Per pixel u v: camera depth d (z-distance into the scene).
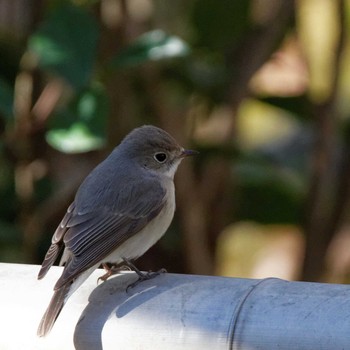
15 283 7.21
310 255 12.62
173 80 12.01
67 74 9.95
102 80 11.20
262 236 15.73
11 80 11.69
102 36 11.45
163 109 11.65
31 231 11.27
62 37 10.07
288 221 12.84
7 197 11.48
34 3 11.77
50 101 11.10
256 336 6.42
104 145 10.99
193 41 12.06
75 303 7.10
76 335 6.86
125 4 11.50
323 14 14.25
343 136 12.93
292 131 14.18
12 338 6.92
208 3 11.91
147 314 6.75
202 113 12.30
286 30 12.34
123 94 11.45
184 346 6.58
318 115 12.27
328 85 12.33
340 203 12.73
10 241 11.11
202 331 6.55
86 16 10.16
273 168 12.89
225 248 14.76
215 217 12.29
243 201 12.66
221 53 12.13
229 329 6.48
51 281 7.41
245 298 6.59
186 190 11.57
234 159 12.19
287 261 15.55
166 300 6.81
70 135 10.23
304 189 12.83
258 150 12.99
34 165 11.43
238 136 12.40
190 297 6.75
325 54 14.02
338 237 12.91
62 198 11.38
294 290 6.61
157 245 12.04
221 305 6.61
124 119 11.72
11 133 11.16
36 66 11.26
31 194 11.34
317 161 12.28
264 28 11.99
